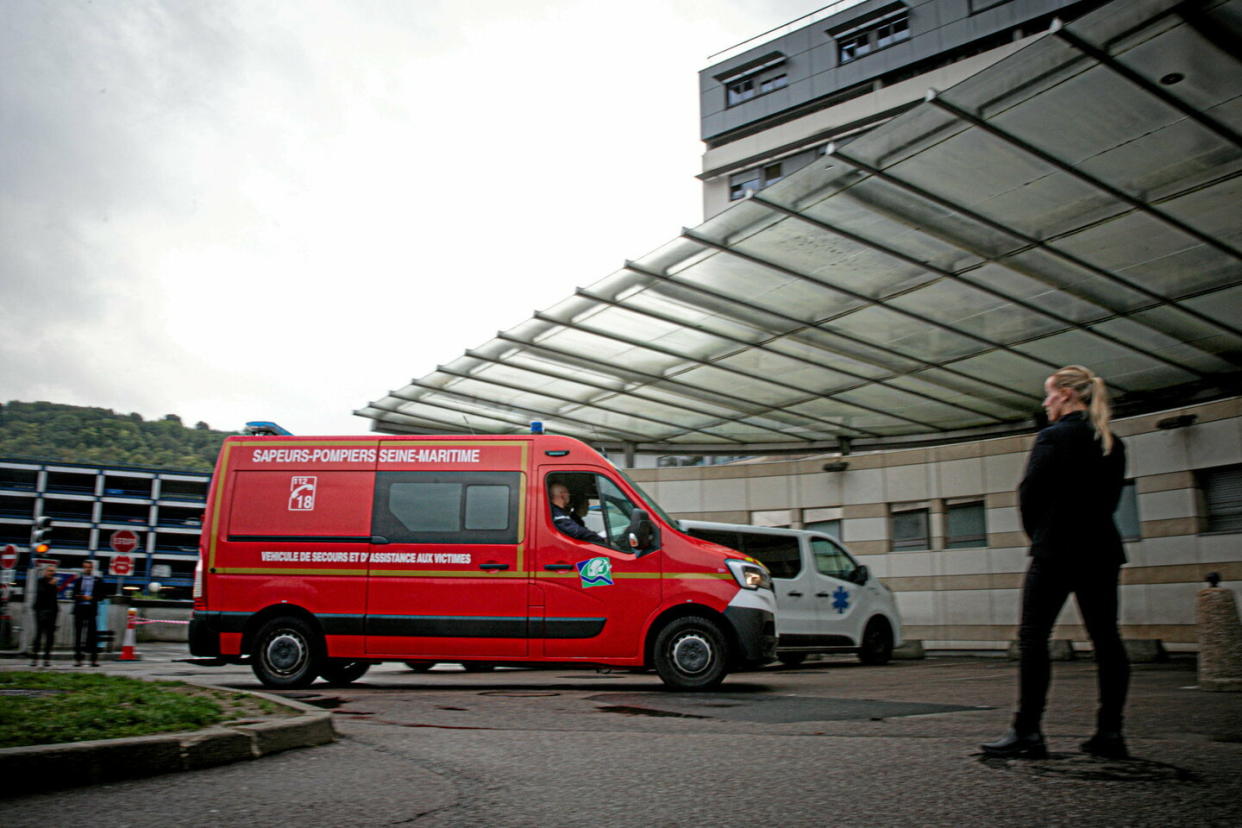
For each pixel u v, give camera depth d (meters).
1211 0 10.34
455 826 3.45
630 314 19.20
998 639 20.25
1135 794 3.64
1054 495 4.40
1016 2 43.16
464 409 26.22
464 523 10.03
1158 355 20.94
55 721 4.94
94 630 17.36
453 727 6.39
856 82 47.22
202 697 6.71
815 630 15.85
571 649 9.71
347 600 9.98
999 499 20.61
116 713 5.27
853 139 13.09
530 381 23.62
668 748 5.25
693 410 26.22
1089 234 15.53
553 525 9.95
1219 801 3.51
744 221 15.38
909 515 22.11
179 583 97.06
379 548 10.05
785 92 49.53
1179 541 17.55
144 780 4.36
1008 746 4.51
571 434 29.12
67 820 3.54
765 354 21.53
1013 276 17.19
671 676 9.55
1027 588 4.48
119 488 97.44
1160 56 11.34
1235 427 16.98
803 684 10.68
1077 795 3.64
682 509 24.73
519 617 9.78
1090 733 5.32
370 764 4.84
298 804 3.85
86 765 4.26
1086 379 4.56
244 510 10.26
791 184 14.25
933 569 21.41
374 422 27.31
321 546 10.11
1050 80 11.80
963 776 4.08
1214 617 9.32
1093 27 10.82
